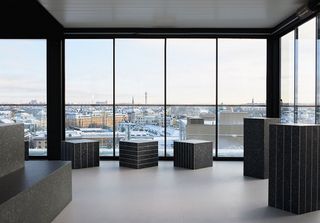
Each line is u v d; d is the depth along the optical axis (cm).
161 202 457
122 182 573
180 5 640
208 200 469
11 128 389
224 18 729
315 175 428
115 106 842
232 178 610
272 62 826
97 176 623
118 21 754
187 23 771
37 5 636
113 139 843
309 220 391
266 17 719
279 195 434
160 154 841
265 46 835
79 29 805
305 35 656
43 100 838
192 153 695
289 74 752
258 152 614
